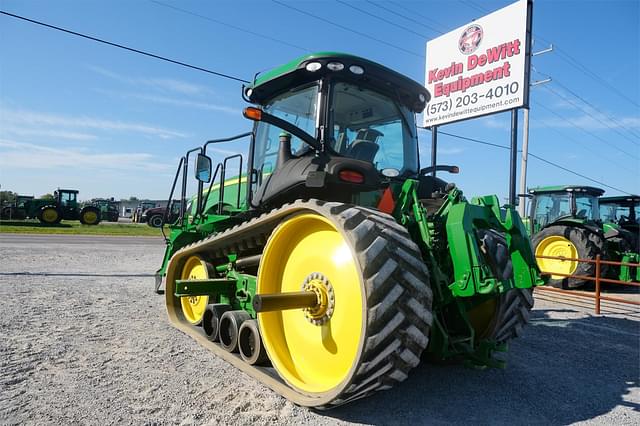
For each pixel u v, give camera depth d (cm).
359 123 399
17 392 317
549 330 584
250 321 392
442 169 470
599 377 405
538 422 307
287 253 373
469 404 333
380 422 297
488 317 402
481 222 342
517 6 906
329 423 293
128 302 639
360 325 294
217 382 355
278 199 393
